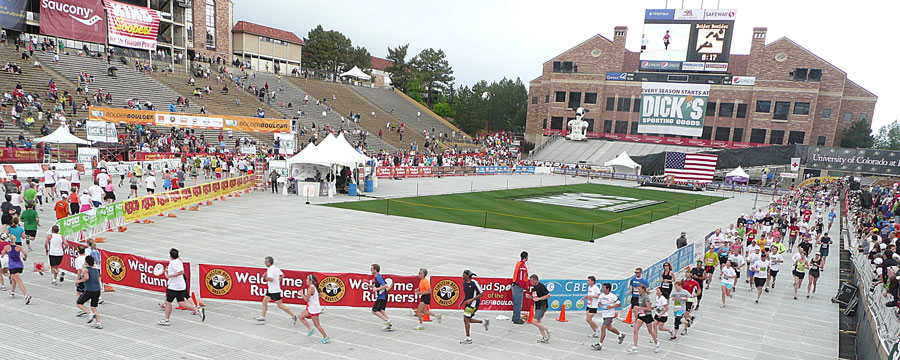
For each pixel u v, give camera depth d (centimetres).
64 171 3309
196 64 6338
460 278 1370
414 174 5391
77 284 1152
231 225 2353
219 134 5181
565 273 1842
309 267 1720
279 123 4384
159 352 1011
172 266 1144
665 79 7425
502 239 2383
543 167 6819
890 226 2392
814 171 6344
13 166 3044
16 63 4628
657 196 4812
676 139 7469
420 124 8175
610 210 3628
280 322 1221
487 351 1123
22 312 1182
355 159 3600
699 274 1527
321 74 8350
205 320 1204
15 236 1382
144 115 3912
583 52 7975
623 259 2111
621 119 7806
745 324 1452
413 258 1925
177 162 4188
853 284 1794
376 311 1195
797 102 6856
